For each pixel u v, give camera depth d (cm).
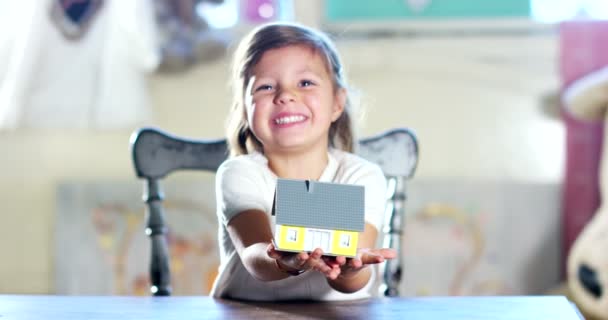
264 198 143
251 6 335
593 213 315
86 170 329
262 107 144
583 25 317
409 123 327
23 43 319
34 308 121
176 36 323
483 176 326
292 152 146
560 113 324
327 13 334
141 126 326
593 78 300
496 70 325
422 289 319
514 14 330
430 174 326
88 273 323
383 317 113
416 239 320
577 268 286
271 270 124
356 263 109
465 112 327
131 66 324
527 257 321
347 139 159
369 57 327
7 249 328
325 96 147
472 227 321
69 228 323
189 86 328
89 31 321
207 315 115
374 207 147
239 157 148
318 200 109
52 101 321
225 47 325
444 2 330
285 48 147
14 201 329
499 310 118
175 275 320
